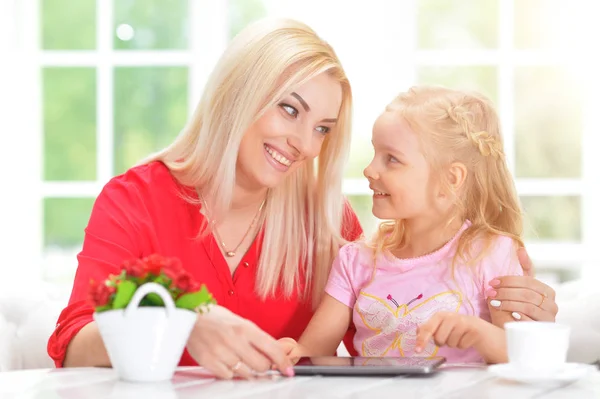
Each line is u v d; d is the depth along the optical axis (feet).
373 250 6.91
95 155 12.64
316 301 7.16
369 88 12.31
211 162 6.80
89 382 4.70
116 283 4.61
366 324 6.63
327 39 12.34
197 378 4.84
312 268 7.20
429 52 12.32
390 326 6.50
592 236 12.21
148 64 12.59
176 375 4.95
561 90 12.28
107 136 12.62
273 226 7.04
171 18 12.59
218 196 6.75
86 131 12.64
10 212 12.44
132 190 6.76
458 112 6.68
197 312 4.80
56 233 12.60
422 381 4.76
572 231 12.25
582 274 12.16
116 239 6.41
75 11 12.60
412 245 6.81
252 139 6.56
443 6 12.31
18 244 12.47
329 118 6.64
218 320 4.80
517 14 12.29
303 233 7.14
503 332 5.48
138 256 6.56
